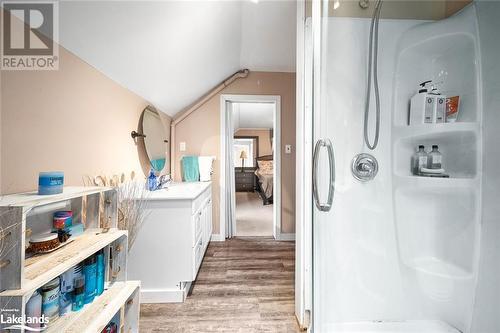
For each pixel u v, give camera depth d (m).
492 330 1.10
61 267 0.77
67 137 1.20
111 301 1.03
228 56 2.48
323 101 1.30
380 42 1.38
